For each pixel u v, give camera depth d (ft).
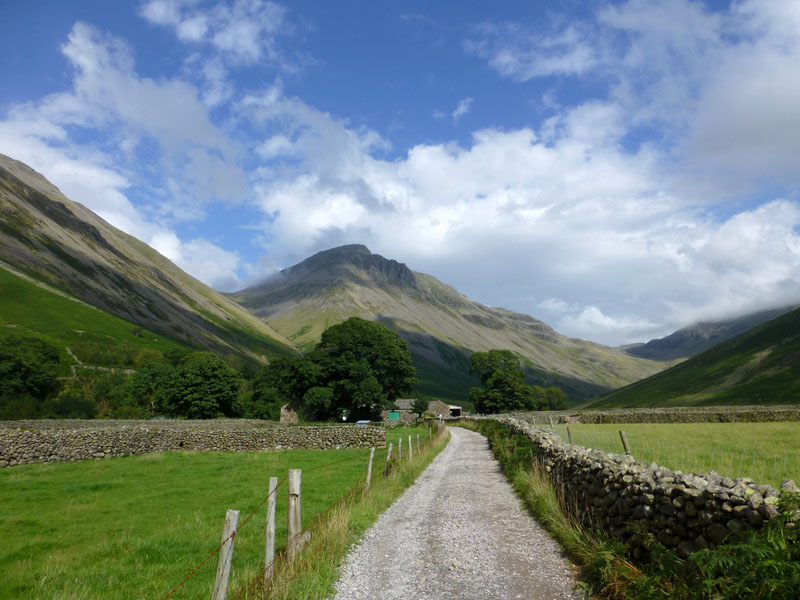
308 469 77.05
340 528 34.73
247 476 75.72
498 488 57.26
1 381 301.63
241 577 28.30
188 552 36.35
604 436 100.89
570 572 27.25
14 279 574.97
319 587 25.20
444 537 36.50
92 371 400.26
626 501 27.04
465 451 107.34
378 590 26.23
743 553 17.11
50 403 293.84
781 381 331.77
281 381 265.54
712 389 373.20
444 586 26.43
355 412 254.06
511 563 29.60
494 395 407.44
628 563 24.27
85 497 61.87
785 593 14.89
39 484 72.79
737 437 96.58
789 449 67.72
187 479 74.79
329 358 256.52
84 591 28.68
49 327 493.77
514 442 81.87
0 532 45.32
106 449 106.73
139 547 37.70
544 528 37.24
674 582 20.43
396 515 44.50
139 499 59.31
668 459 55.16
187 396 256.52
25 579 32.19
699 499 21.47
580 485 36.70
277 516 47.42
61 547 40.60
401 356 279.28
